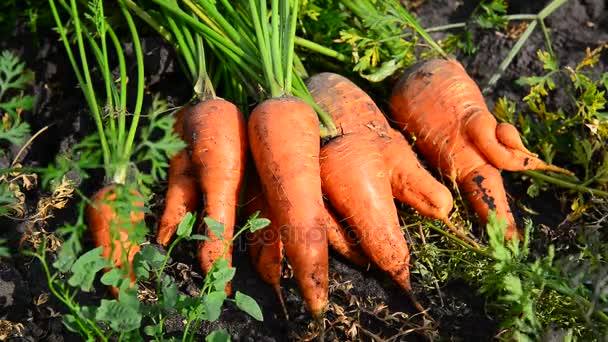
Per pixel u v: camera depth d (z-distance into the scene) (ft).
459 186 2.63
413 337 2.29
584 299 2.14
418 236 2.52
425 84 2.65
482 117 2.58
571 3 3.13
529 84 2.88
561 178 2.69
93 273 2.02
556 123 2.84
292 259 2.30
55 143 2.72
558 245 2.54
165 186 2.55
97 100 2.68
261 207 2.47
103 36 2.52
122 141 2.39
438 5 3.23
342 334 2.29
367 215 2.41
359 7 2.77
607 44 3.01
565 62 2.96
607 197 2.62
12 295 2.31
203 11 2.67
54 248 2.39
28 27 2.94
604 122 2.64
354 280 2.43
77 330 2.06
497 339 2.27
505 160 2.57
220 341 2.04
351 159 2.43
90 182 2.56
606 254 2.30
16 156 2.65
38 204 2.48
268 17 2.68
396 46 2.77
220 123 2.43
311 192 2.33
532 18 2.96
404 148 2.55
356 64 2.71
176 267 2.40
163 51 2.76
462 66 2.89
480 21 2.85
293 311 2.34
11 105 2.17
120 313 2.00
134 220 2.26
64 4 2.65
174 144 2.05
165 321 2.28
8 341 2.24
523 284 2.22
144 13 2.72
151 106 2.71
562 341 2.12
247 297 2.08
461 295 2.39
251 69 2.58
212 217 2.37
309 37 2.89
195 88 2.56
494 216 2.22
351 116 2.54
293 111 2.40
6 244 2.42
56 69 2.87
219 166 2.40
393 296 2.39
